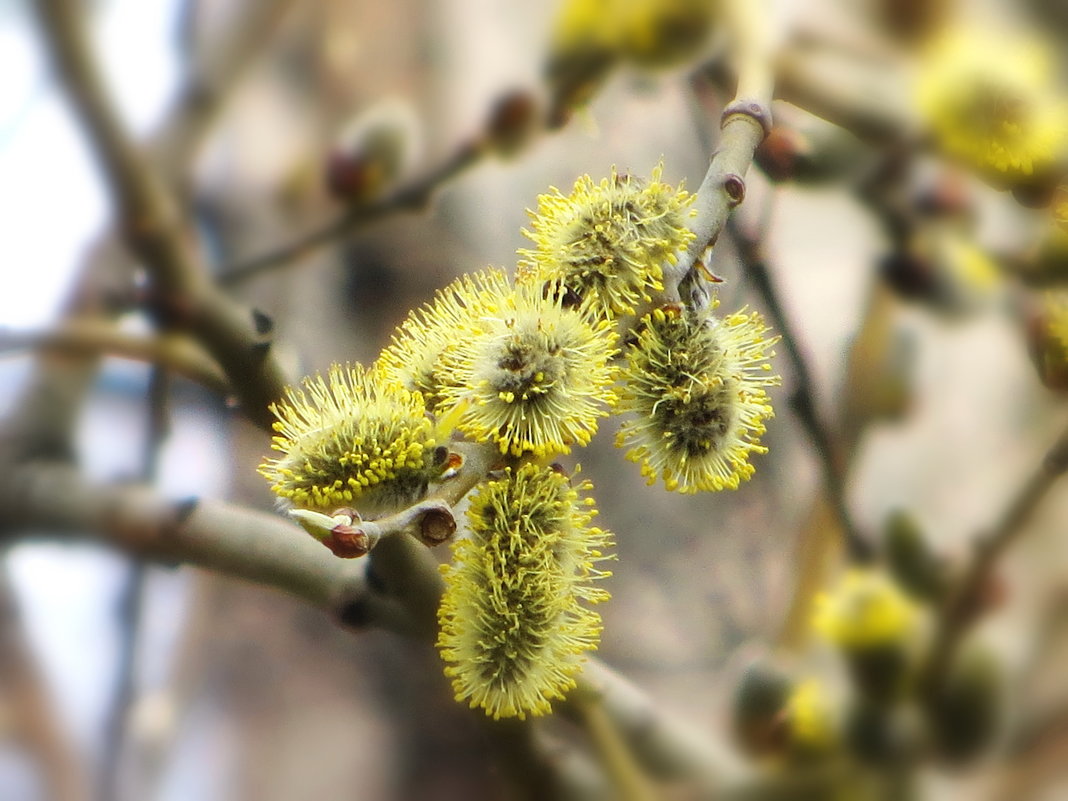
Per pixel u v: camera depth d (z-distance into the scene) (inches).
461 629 22.5
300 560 24.1
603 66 24.4
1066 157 23.9
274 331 23.4
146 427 24.6
